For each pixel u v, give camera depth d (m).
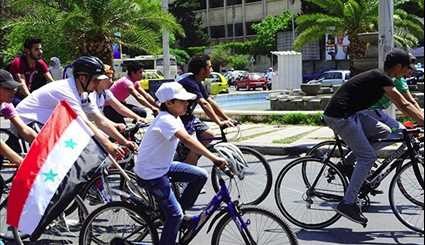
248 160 7.88
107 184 5.47
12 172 6.02
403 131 6.34
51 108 6.21
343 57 51.84
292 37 58.22
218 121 7.65
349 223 6.82
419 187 6.39
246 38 71.44
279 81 32.78
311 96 22.80
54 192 4.76
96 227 5.24
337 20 26.34
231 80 52.72
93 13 17.89
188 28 67.88
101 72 5.94
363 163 6.16
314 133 14.03
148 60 39.22
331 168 6.60
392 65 6.18
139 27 18.94
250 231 4.84
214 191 7.49
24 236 5.51
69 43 18.36
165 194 4.95
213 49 65.19
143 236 5.16
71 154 4.87
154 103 9.50
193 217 5.02
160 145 4.92
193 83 7.59
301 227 6.70
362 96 6.20
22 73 9.84
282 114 16.66
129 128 7.45
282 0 66.50
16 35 18.72
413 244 5.98
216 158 4.90
